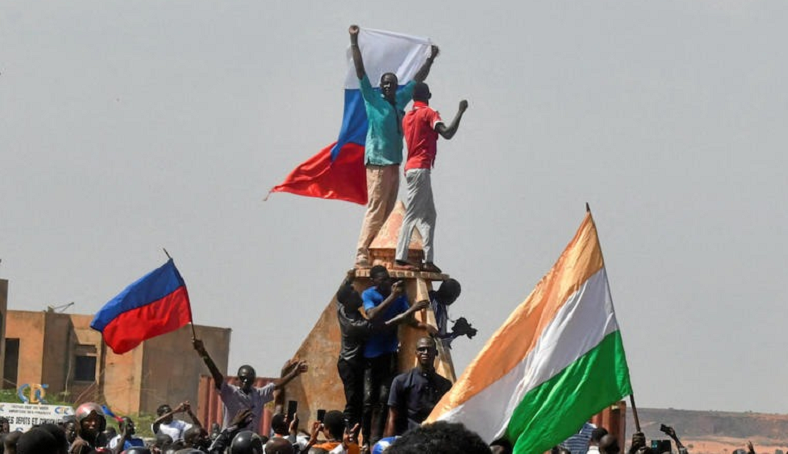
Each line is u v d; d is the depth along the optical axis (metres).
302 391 48.78
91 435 34.22
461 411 30.30
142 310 47.44
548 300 31.06
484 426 30.41
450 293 46.72
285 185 51.75
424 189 46.16
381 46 49.47
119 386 149.50
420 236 47.91
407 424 40.22
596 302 31.20
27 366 150.75
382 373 45.62
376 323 44.88
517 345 30.70
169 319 47.69
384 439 35.03
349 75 49.78
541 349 30.77
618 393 31.02
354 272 47.34
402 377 40.22
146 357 149.12
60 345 151.50
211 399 72.88
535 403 30.67
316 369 48.81
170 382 151.75
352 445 35.25
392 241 47.41
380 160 47.88
